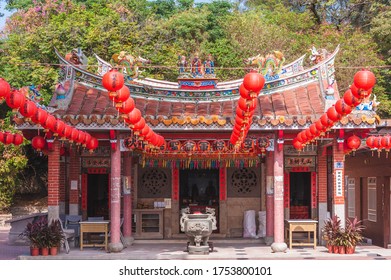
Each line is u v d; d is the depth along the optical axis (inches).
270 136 673.6
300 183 854.5
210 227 659.4
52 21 1178.0
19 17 1282.0
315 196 831.1
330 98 672.4
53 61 1143.0
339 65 1237.1
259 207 855.1
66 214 847.7
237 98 719.7
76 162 821.9
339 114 489.4
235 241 810.8
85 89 717.3
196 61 722.8
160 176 857.5
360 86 400.2
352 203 890.1
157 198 853.8
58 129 533.6
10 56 1127.6
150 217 841.5
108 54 1146.7
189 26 1376.7
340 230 652.7
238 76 1283.2
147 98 720.3
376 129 751.7
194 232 658.8
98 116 644.7
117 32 1186.0
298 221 679.1
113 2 1342.3
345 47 1280.8
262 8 1651.1
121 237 743.1
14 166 1139.3
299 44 1318.9
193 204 869.8
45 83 1076.5
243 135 577.6
